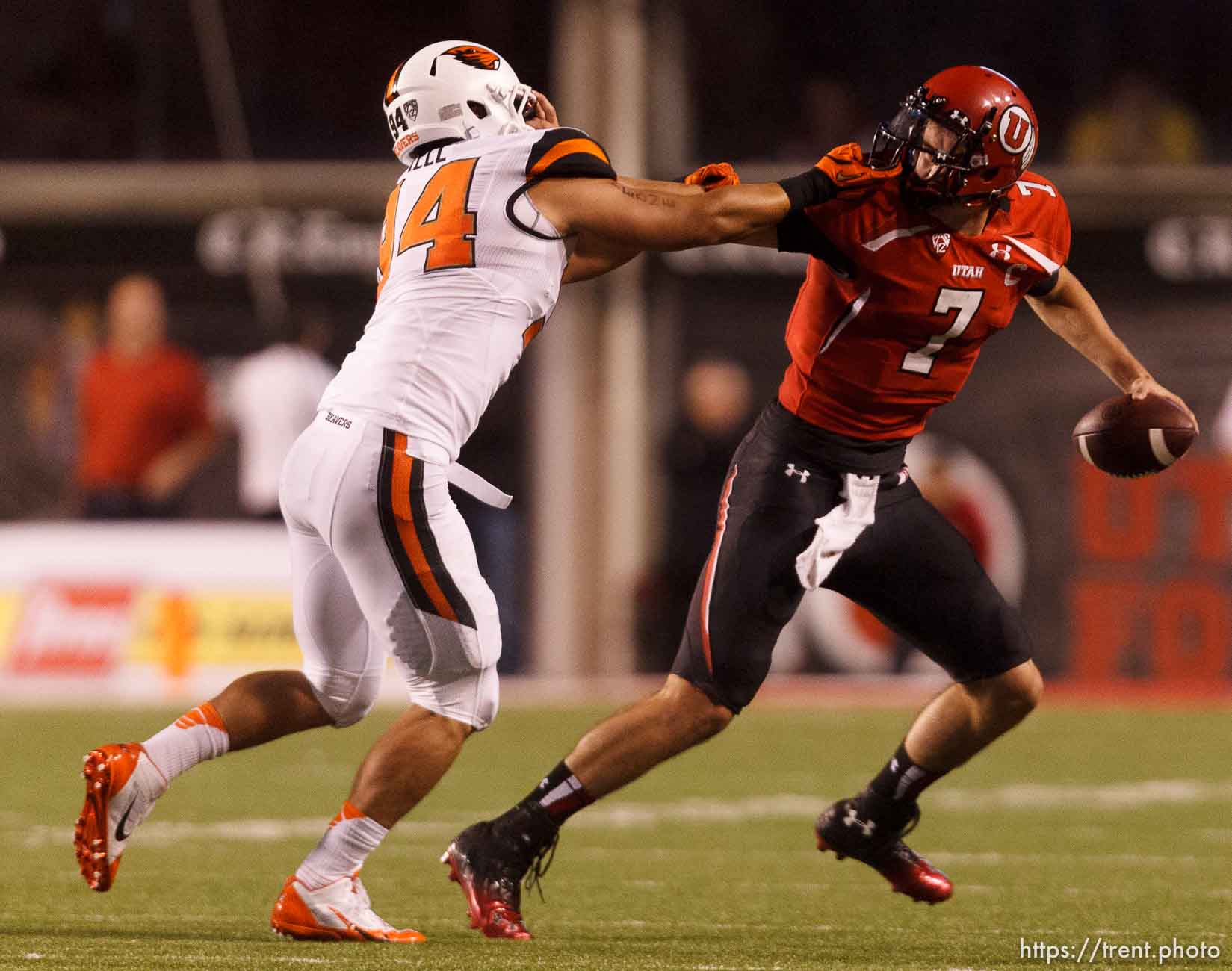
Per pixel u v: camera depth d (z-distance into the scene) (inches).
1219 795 893.2
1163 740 1158.3
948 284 530.9
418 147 514.0
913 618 555.2
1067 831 769.6
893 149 523.5
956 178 514.6
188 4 1927.9
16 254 1702.8
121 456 1584.6
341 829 488.4
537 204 488.4
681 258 1668.3
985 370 1622.8
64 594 1489.9
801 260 1676.9
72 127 1932.8
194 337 1701.5
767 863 677.9
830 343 539.8
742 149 1920.5
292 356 1626.5
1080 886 617.3
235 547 1498.5
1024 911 562.3
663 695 529.0
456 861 514.6
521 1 1937.7
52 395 1690.5
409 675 492.7
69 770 983.0
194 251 1699.1
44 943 476.1
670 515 1699.1
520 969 434.9
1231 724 1266.0
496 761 1043.3
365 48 1943.9
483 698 497.7
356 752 1090.7
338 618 502.6
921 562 550.3
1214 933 515.8
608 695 1510.8
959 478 1617.9
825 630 1578.5
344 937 484.4
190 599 1489.9
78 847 485.1
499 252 486.6
